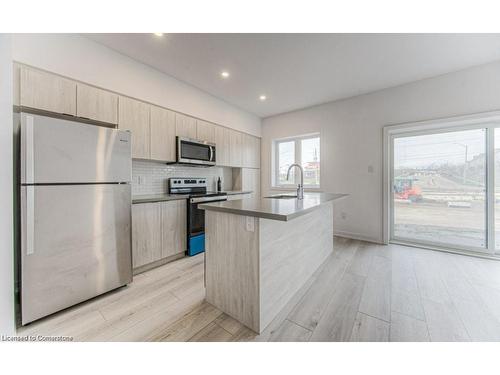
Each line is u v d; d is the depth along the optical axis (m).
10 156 1.34
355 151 3.64
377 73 2.85
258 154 4.85
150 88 2.68
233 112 4.06
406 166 3.39
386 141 3.34
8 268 1.35
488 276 2.28
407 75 2.91
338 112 3.81
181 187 3.38
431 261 2.71
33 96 1.82
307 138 4.43
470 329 1.49
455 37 2.12
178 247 2.80
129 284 2.15
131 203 2.09
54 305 1.61
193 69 2.76
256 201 2.03
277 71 2.80
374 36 2.11
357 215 3.66
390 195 3.46
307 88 3.32
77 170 1.72
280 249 1.73
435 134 3.17
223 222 1.69
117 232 1.98
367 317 1.63
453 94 2.82
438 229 3.18
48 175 1.57
